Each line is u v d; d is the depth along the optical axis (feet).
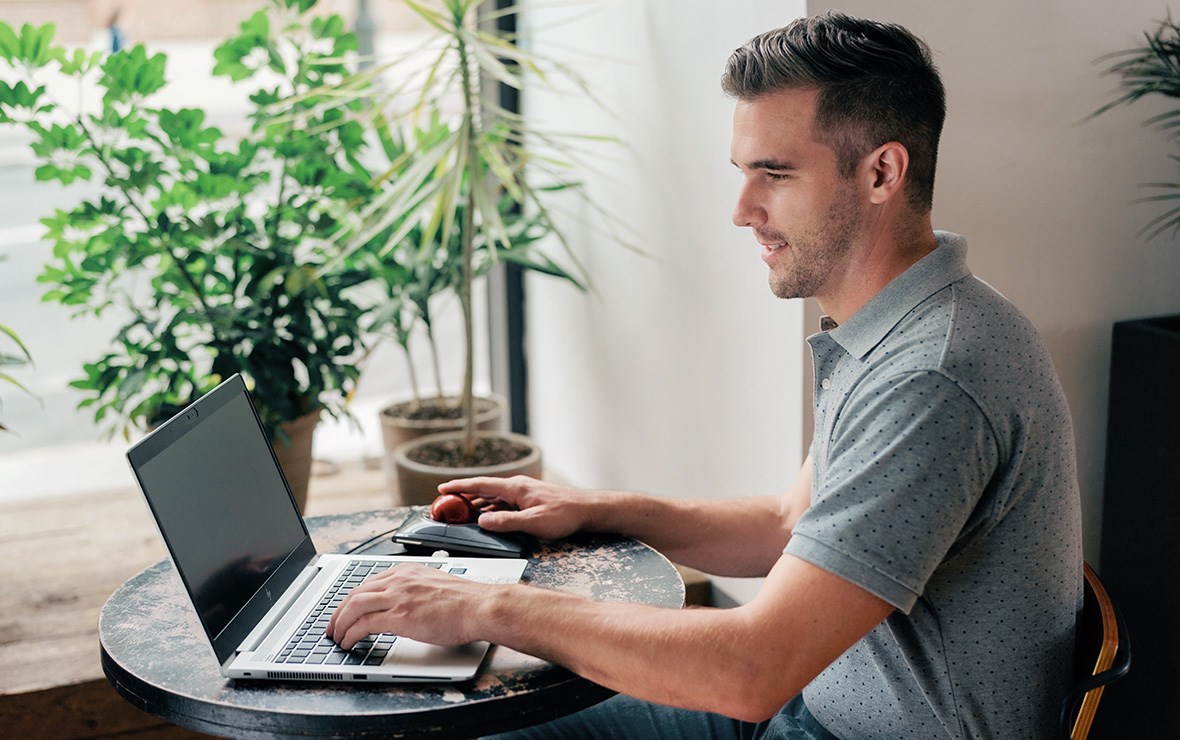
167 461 4.02
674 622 3.76
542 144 9.20
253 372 7.42
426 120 9.17
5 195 15.01
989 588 3.87
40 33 6.91
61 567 7.65
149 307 7.74
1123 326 6.19
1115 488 6.33
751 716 3.67
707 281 7.04
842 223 4.01
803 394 6.19
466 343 7.79
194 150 7.48
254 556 4.40
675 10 7.02
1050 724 4.04
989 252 6.21
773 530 5.22
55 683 6.16
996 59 5.97
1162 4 6.24
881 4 5.72
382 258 7.92
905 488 3.59
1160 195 6.46
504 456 8.00
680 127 7.14
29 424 11.41
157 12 15.57
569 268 9.02
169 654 4.18
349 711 3.71
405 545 5.11
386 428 8.59
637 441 8.24
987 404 3.64
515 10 7.66
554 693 3.88
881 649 4.06
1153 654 6.08
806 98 3.92
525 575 4.75
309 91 7.50
